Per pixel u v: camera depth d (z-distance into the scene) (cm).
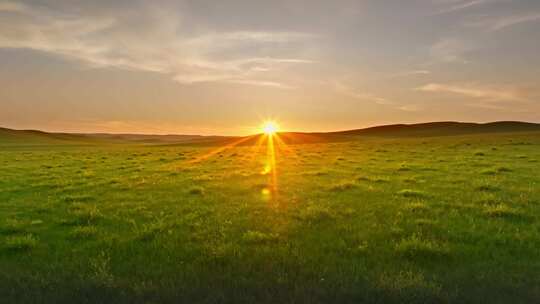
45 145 10131
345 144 7081
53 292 653
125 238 977
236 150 6122
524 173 2139
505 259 788
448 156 3403
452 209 1252
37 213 1312
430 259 793
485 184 1717
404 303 606
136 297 633
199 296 634
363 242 903
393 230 988
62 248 909
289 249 867
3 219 1229
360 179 2069
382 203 1386
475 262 775
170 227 1080
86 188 1869
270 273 726
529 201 1370
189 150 6550
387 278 688
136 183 2011
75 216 1241
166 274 728
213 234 999
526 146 4234
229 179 2159
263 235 958
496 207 1233
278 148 6562
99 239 975
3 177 2380
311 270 734
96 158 4231
